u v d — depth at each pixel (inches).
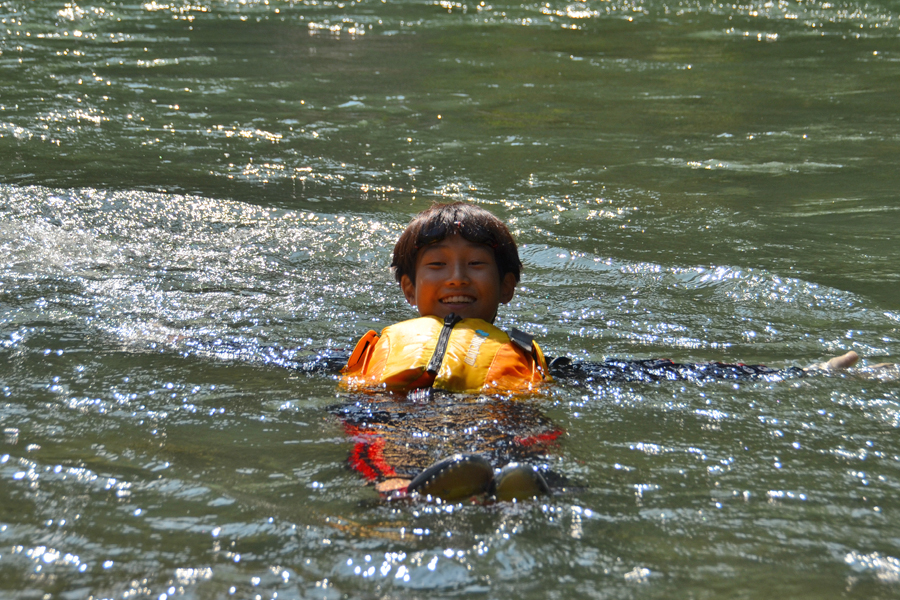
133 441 154.9
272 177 384.8
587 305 248.1
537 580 109.0
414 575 110.0
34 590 106.2
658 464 146.6
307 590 106.4
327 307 244.7
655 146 451.5
